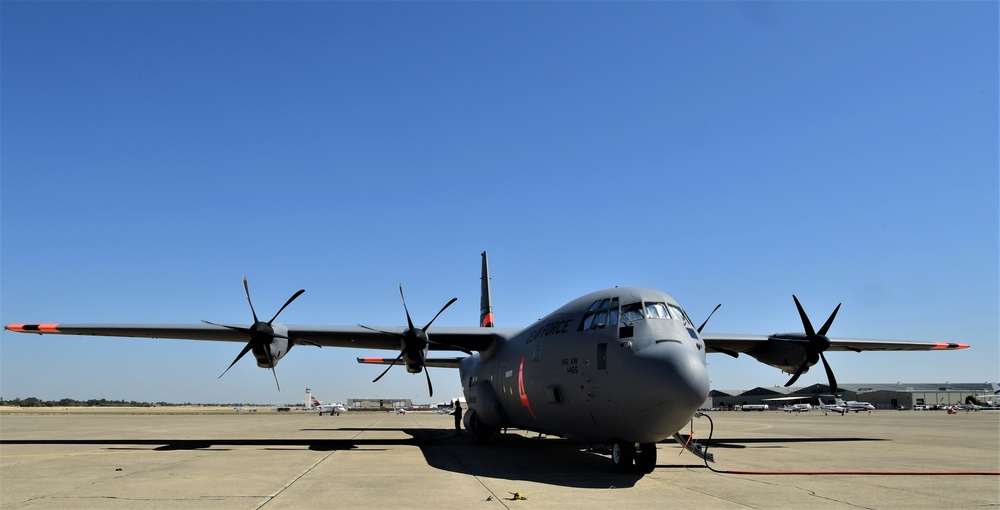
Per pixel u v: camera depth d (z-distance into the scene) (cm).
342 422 4519
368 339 2195
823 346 1988
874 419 4928
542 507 875
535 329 1686
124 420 4894
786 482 1141
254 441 2189
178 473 1237
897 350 2473
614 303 1318
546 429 1672
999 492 1034
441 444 2059
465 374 2538
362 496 961
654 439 1205
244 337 2131
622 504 903
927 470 1336
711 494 996
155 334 2097
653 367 1144
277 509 851
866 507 888
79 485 1069
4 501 909
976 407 9888
